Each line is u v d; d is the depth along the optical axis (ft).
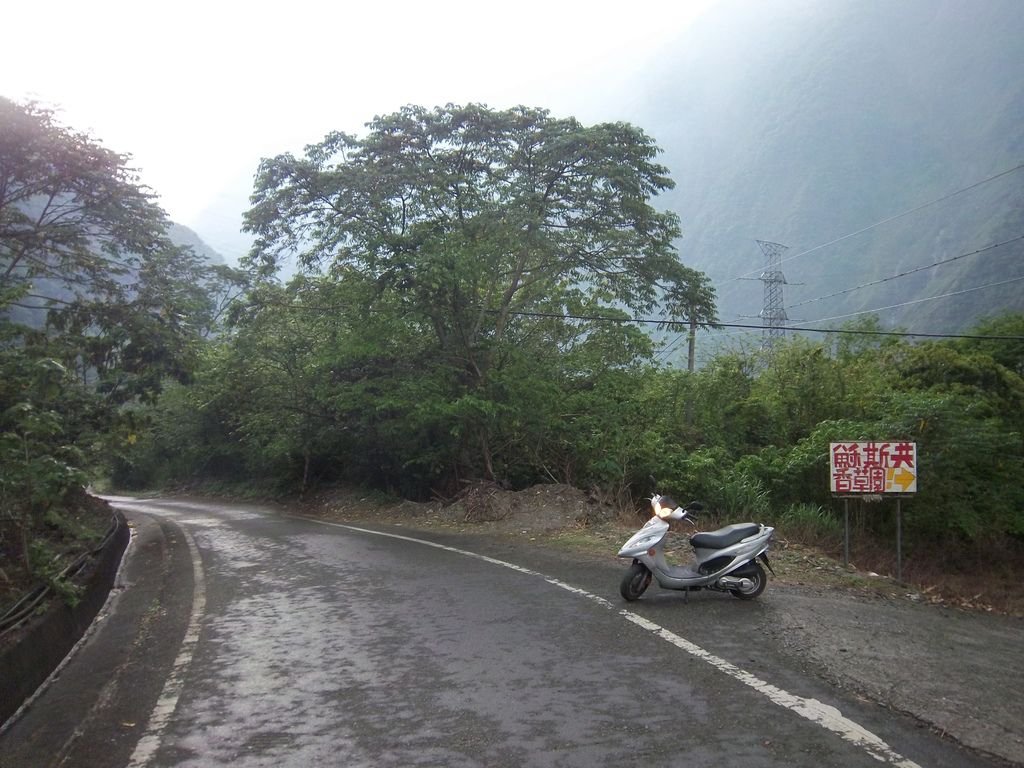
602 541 41.96
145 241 55.52
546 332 67.15
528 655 20.27
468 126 64.03
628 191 62.49
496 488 57.26
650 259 66.64
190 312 52.85
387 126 63.77
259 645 22.30
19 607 21.83
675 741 14.48
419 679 18.57
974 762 13.62
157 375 47.06
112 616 28.27
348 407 65.46
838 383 65.82
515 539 45.27
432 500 68.23
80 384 44.80
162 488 139.85
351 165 62.85
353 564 36.73
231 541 49.01
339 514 71.15
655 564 26.48
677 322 68.95
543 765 13.64
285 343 78.23
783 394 66.74
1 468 24.94
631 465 58.70
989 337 72.28
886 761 13.60
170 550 46.26
